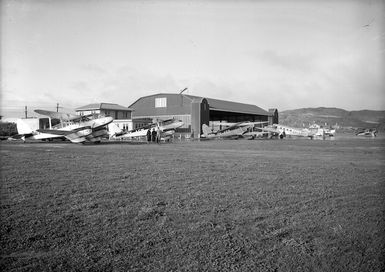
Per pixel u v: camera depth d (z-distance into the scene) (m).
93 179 9.26
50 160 14.12
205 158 16.16
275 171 11.27
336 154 19.34
